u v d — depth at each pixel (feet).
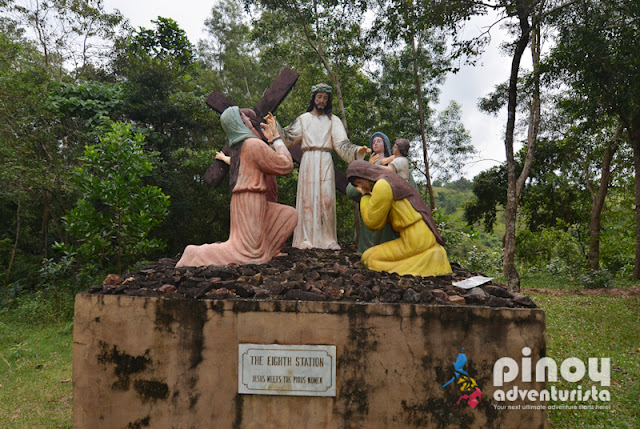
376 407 11.37
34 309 27.91
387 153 20.58
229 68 76.69
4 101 35.88
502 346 11.12
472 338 11.19
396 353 11.34
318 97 21.44
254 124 18.78
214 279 13.61
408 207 15.52
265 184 16.93
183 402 11.88
